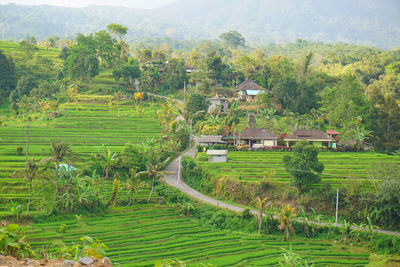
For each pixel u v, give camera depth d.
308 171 86.62
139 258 68.06
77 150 109.50
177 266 26.72
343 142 126.38
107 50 190.00
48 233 72.62
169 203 92.31
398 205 79.25
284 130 132.88
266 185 92.25
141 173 96.12
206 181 98.88
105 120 138.38
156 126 135.50
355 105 137.88
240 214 84.25
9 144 112.06
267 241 77.62
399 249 72.81
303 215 81.19
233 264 68.06
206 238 78.06
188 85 178.12
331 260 70.19
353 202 84.31
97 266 22.02
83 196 82.88
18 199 81.38
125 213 85.88
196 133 134.12
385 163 89.56
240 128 131.12
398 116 137.25
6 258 21.98
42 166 88.44
